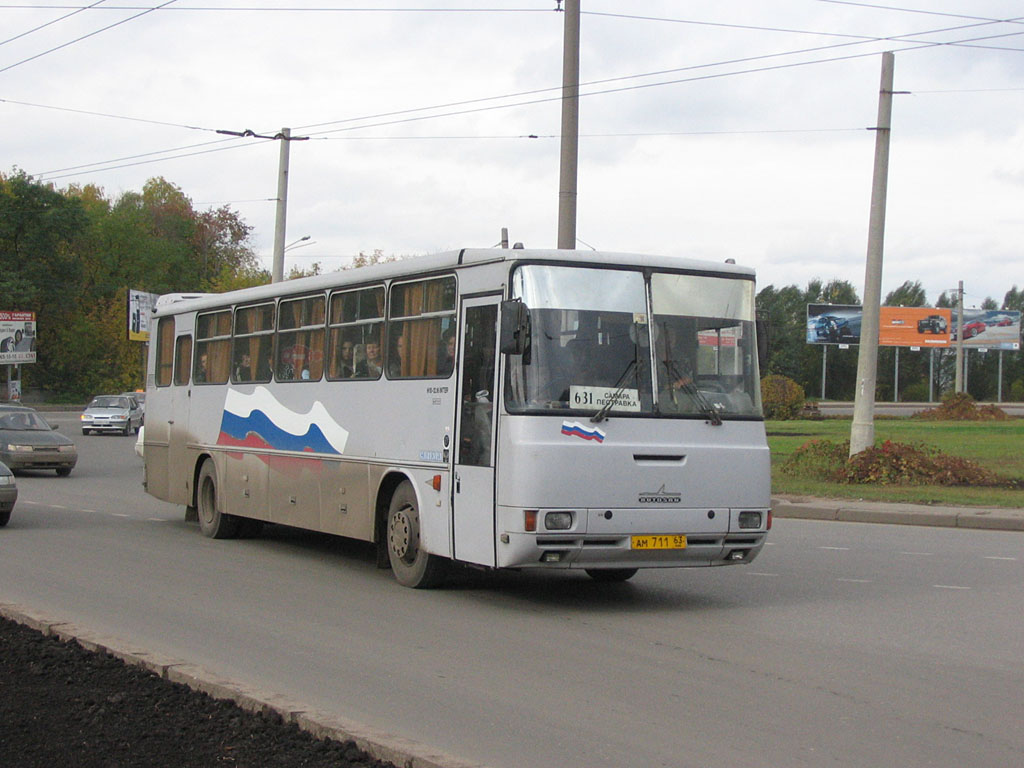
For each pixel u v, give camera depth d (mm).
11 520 18125
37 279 84188
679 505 10367
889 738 6496
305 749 5746
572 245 18984
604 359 10344
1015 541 16266
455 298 11023
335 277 13227
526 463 9945
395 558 11883
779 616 10328
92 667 7441
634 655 8656
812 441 25656
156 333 18375
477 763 5551
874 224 23688
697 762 6020
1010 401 110000
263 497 14648
